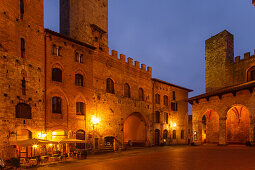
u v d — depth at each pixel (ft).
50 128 76.38
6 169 56.59
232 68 148.66
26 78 69.62
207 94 123.24
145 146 128.16
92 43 108.27
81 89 90.63
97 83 98.94
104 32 114.62
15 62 66.44
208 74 167.32
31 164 62.39
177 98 158.30
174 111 153.17
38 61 74.84
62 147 81.00
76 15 106.11
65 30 110.11
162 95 144.05
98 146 95.66
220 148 104.32
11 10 66.95
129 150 106.83
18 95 66.44
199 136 129.70
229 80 149.79
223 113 116.67
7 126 62.28
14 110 64.69
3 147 60.80
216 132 140.56
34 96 71.87
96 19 114.21
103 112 100.48
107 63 105.70
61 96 82.12
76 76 90.74
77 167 59.98
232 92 110.63
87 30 106.63
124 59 116.88
